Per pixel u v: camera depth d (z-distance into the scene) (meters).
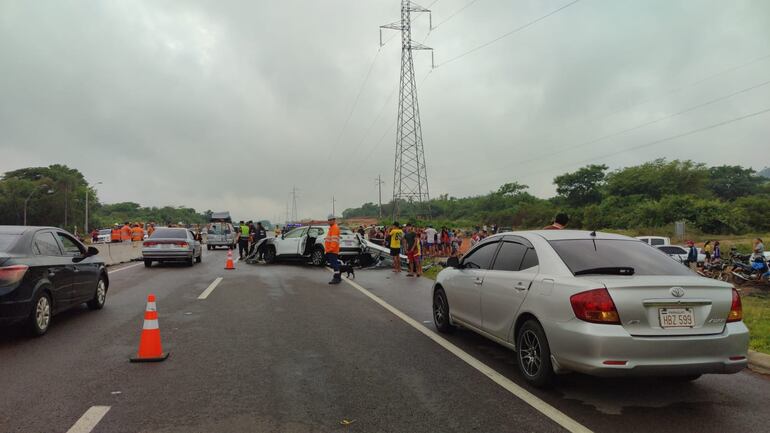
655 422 4.22
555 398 4.77
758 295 16.19
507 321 5.62
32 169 104.31
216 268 18.84
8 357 6.00
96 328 7.66
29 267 6.80
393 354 6.34
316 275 16.59
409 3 46.06
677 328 4.41
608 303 4.37
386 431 3.98
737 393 4.98
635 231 50.44
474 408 4.50
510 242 6.19
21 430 3.89
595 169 82.00
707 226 50.50
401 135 46.12
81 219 99.44
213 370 5.55
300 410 4.39
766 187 88.75
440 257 26.86
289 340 7.04
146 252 19.06
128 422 4.07
